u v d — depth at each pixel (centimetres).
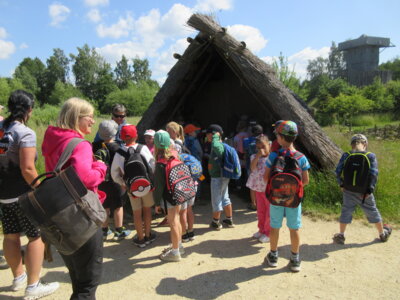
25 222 290
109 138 419
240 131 703
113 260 390
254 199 578
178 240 381
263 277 343
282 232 465
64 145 236
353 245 418
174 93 678
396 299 300
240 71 641
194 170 432
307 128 566
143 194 356
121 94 4994
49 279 344
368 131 2002
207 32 588
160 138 361
